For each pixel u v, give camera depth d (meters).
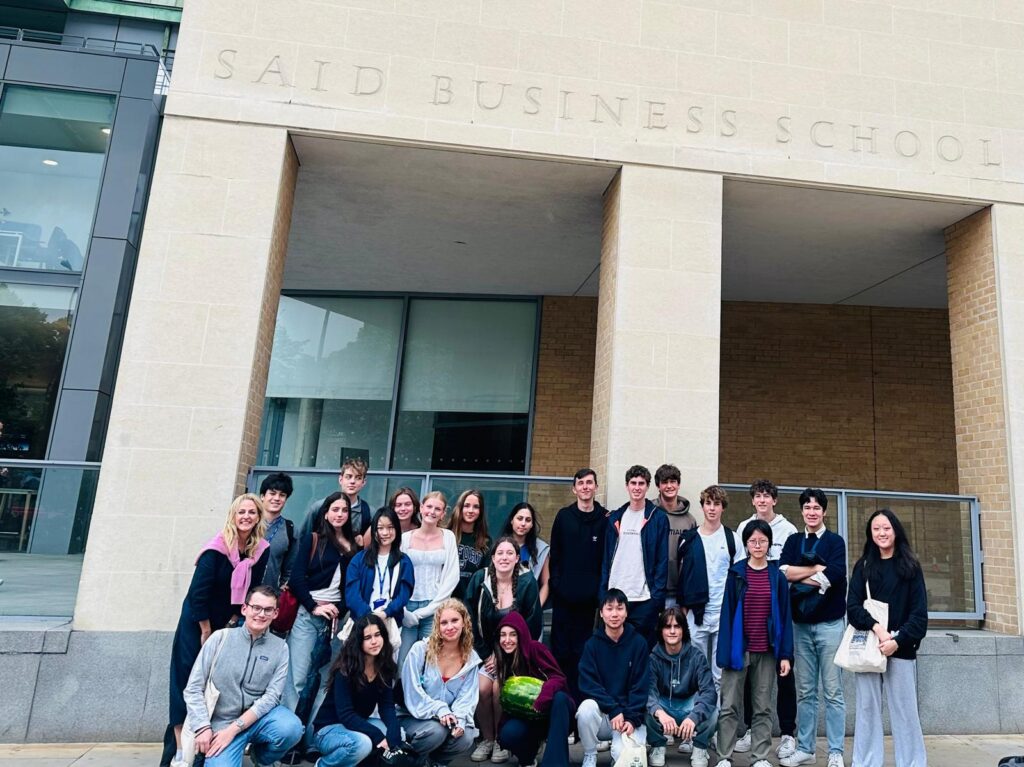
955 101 7.40
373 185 7.44
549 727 4.67
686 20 7.13
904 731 4.80
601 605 5.18
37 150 12.26
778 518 6.02
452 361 10.84
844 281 9.77
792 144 7.04
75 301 11.75
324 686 5.24
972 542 7.03
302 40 6.52
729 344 10.69
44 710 5.34
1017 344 7.02
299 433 10.65
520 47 6.83
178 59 6.32
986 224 7.38
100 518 5.58
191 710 4.27
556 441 10.45
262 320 6.12
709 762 5.27
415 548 5.29
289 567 5.08
